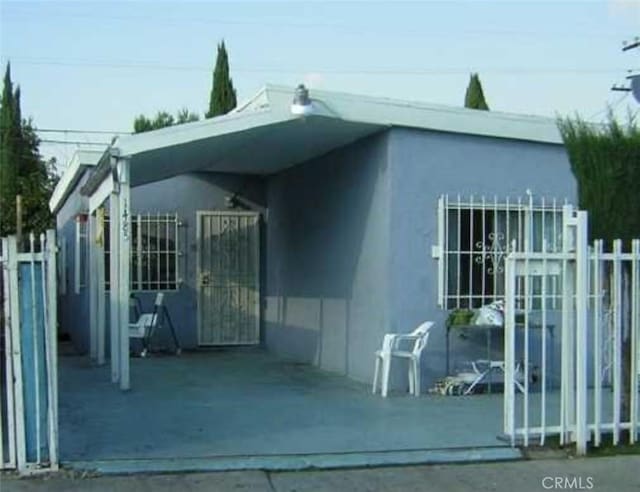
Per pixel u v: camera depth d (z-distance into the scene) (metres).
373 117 10.61
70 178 16.38
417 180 10.87
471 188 11.06
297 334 14.41
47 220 26.47
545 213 11.30
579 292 7.56
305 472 6.98
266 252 16.41
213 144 11.46
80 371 12.55
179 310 16.05
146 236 15.92
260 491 6.46
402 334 10.66
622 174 7.81
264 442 7.73
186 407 9.45
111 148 10.38
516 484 6.74
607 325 8.23
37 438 6.70
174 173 14.49
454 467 7.18
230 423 8.56
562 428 7.66
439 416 8.97
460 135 11.03
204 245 16.22
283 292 15.23
